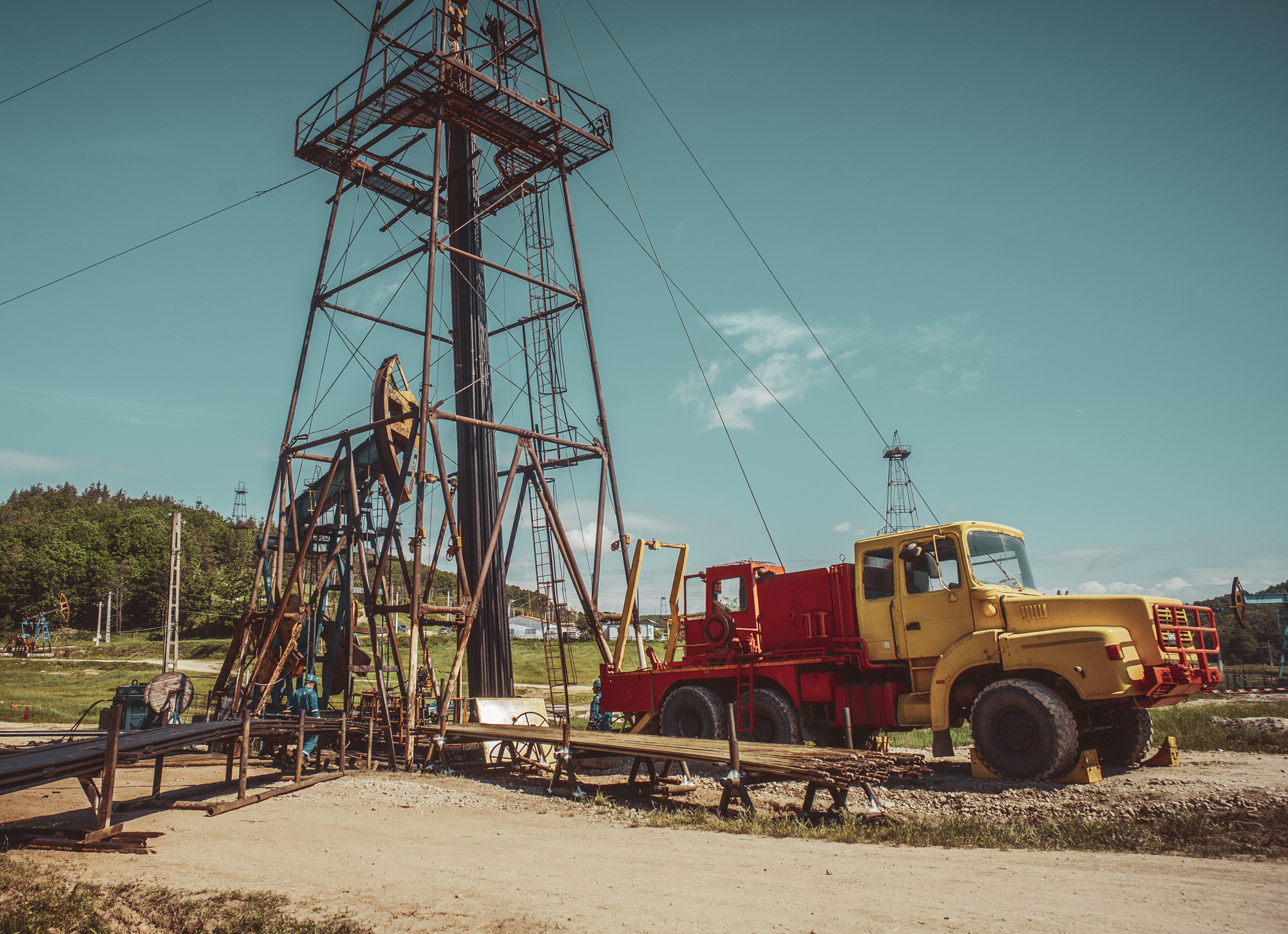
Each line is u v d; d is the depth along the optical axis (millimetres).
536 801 12898
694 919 6027
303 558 21438
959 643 12961
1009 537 14430
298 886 7598
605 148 22891
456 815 11891
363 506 23484
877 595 14484
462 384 21812
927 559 13539
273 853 9172
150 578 130125
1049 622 12453
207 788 14672
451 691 18469
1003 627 12914
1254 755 14039
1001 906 6125
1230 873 7012
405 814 12016
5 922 6371
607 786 13828
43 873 8180
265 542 22062
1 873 8000
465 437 21656
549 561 20938
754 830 9789
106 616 123625
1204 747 15266
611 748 12523
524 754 18609
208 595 110625
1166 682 11383
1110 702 11891
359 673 22578
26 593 123500
